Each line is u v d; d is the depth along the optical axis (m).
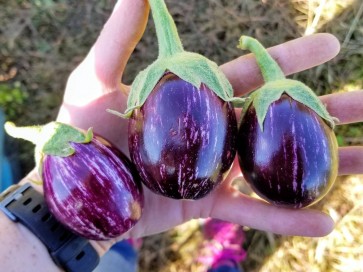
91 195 0.16
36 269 0.17
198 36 0.32
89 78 0.20
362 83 0.31
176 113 0.15
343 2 0.32
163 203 0.21
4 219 0.18
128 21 0.18
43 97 0.32
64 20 0.33
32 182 0.19
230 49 0.32
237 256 0.31
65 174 0.16
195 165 0.15
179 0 0.33
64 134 0.17
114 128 0.21
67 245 0.18
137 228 0.21
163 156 0.15
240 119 0.18
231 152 0.16
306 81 0.32
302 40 0.20
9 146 0.31
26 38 0.33
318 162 0.16
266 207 0.21
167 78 0.16
